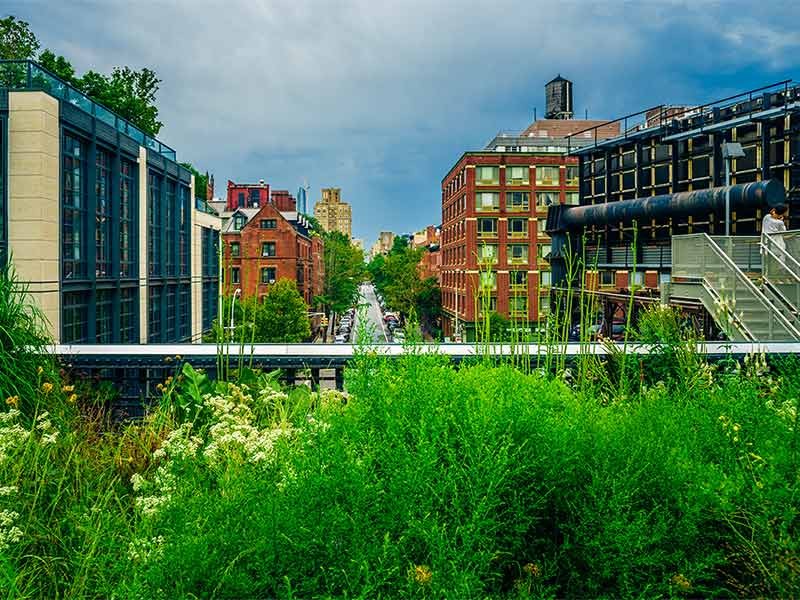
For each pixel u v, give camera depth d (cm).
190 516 285
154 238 2855
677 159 2591
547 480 297
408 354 437
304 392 574
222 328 610
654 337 564
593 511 276
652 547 279
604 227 2950
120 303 2403
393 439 309
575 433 319
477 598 239
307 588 251
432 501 276
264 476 326
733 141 2298
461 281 5834
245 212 7162
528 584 260
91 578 301
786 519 257
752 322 1000
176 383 590
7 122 1709
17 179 1716
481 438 282
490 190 5575
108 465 443
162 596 246
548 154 5619
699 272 1236
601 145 3180
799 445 310
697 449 346
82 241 2050
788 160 2055
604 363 574
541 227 5597
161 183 2927
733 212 2209
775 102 2136
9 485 359
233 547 269
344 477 277
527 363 529
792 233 1091
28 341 592
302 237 6944
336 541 264
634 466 301
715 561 266
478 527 250
